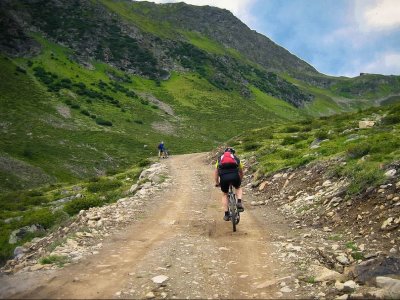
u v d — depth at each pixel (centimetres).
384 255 771
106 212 1391
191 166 3444
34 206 3484
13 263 1072
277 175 1877
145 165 4466
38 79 14138
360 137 2244
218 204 1602
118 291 618
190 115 15988
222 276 704
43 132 9612
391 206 995
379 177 1162
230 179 1072
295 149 2761
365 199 1109
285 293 621
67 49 18138
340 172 1452
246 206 1543
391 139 1706
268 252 864
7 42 15625
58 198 3569
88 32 19888
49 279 676
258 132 5441
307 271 718
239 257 830
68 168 7781
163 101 17075
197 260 802
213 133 14100
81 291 616
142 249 898
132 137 11175
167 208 1499
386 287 596
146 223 1226
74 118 11669
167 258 812
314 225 1121
